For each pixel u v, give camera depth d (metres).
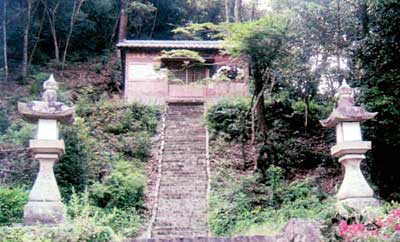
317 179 14.67
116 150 17.28
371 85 13.52
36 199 7.77
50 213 7.67
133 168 16.00
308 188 13.52
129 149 17.36
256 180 14.34
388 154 13.88
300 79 15.32
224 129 18.44
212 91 21.81
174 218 13.20
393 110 13.05
